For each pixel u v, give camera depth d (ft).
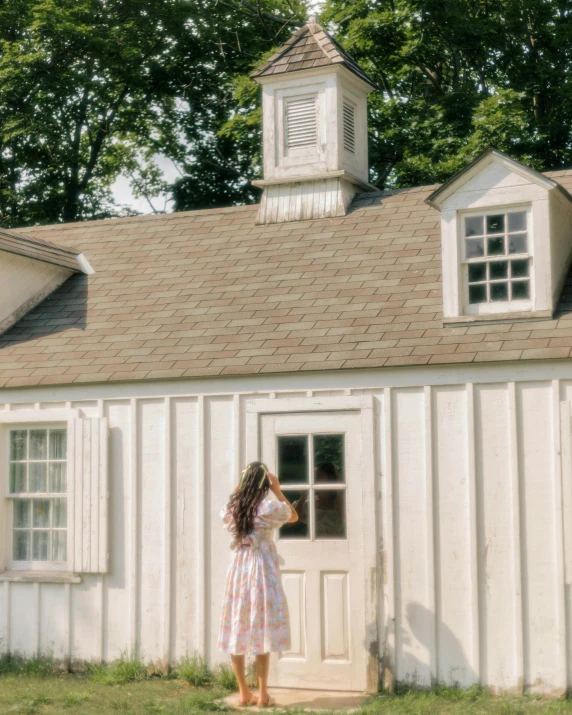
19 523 34.55
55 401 33.63
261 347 31.91
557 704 26.00
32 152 79.51
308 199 39.83
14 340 36.60
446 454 28.94
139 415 32.58
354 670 29.22
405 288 33.14
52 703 27.89
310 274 35.47
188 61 83.46
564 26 67.31
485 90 71.67
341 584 29.71
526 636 27.55
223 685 29.78
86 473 32.73
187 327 34.35
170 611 31.48
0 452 34.53
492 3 70.49
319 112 40.32
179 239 40.96
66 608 32.76
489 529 28.27
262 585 27.25
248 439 31.01
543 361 28.14
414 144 67.87
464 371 28.99
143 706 27.20
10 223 78.38
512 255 30.73
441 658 28.35
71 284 39.73
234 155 84.84
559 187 30.45
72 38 74.28
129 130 86.28
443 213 31.65
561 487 27.53
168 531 31.73
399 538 29.19
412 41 69.41
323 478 30.27
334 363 30.14
